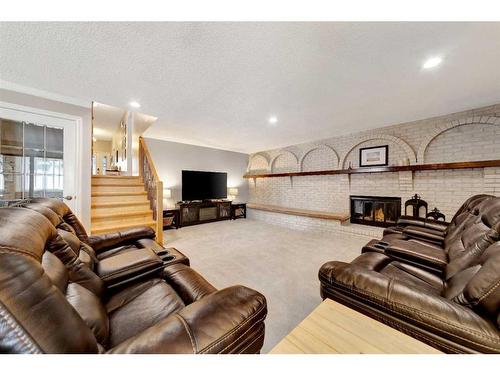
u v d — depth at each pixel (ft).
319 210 16.12
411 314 2.66
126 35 4.72
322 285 3.77
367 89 7.57
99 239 5.78
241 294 2.70
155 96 8.17
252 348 2.46
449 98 8.44
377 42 4.97
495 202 4.89
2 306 1.43
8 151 7.58
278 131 13.65
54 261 2.81
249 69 6.18
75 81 6.97
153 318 3.26
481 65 6.02
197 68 6.13
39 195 8.13
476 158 9.78
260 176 19.74
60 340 1.59
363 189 13.71
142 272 4.22
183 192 16.83
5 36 4.71
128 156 14.75
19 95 7.50
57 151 8.44
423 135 11.24
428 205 11.16
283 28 4.53
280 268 8.22
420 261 4.79
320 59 5.68
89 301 2.87
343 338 2.58
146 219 11.71
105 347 2.59
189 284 4.09
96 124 18.13
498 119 9.10
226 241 12.07
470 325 2.33
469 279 3.12
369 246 5.90
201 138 15.98
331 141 15.42
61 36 4.73
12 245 1.78
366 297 3.08
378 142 13.03
